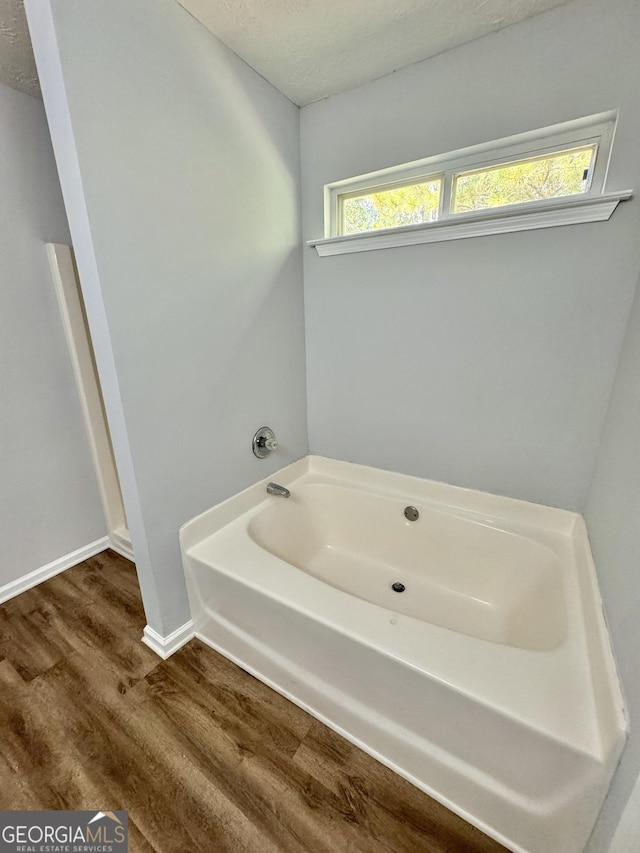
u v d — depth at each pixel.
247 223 1.46
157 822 0.96
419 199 1.50
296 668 1.20
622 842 0.64
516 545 1.48
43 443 1.78
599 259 1.19
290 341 1.81
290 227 1.67
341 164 1.57
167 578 1.37
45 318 1.70
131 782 1.04
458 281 1.43
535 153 1.25
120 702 1.25
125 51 0.99
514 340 1.39
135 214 1.08
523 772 0.84
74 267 1.73
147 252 1.13
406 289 1.55
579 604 1.10
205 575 1.35
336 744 1.14
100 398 1.92
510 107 1.21
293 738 1.15
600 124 1.14
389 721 1.04
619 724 0.70
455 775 0.95
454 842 0.92
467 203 1.41
